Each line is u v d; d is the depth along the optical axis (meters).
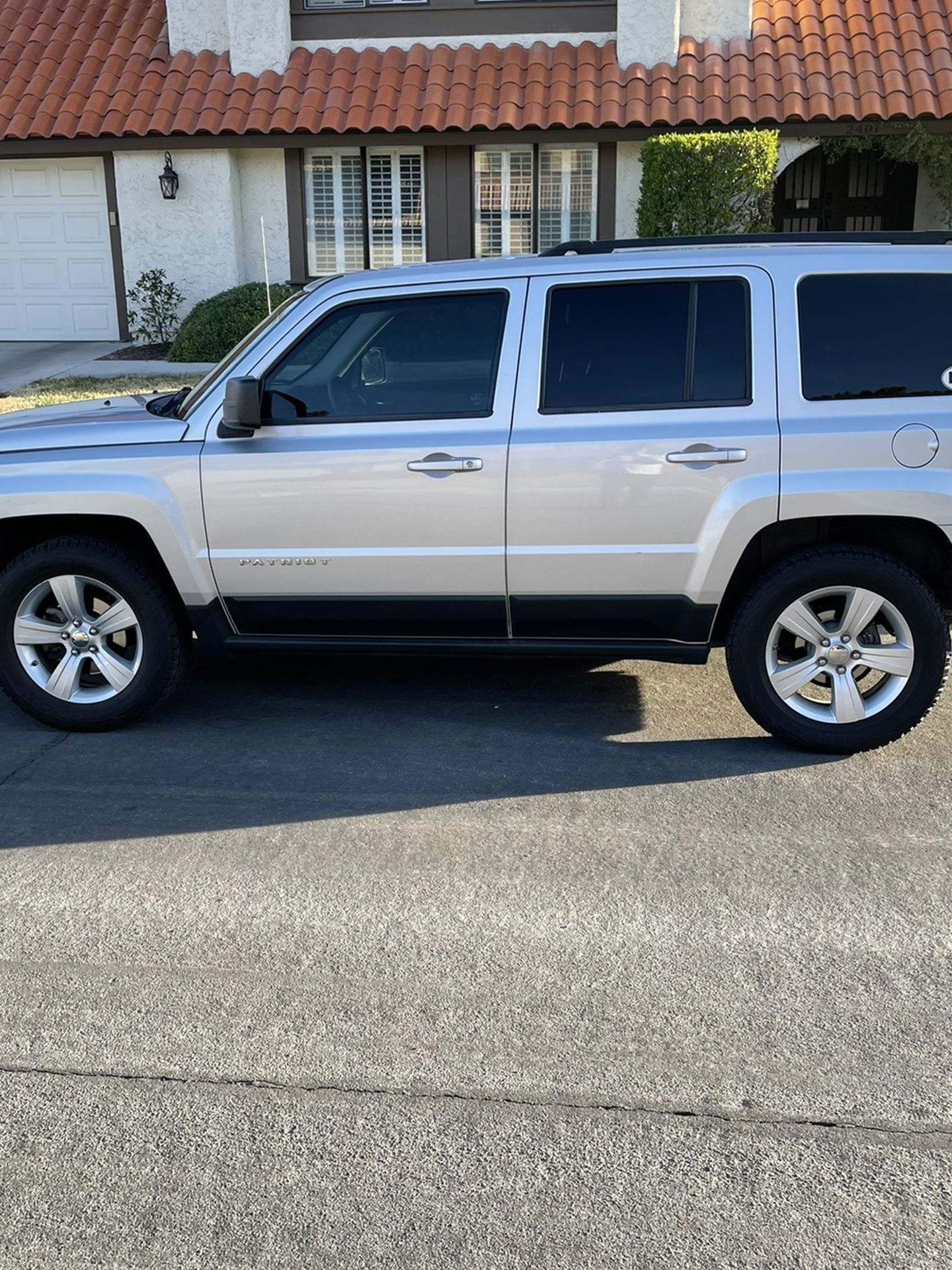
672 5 15.10
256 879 4.03
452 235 16.23
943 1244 2.53
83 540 5.15
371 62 15.92
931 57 14.88
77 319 17.06
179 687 5.93
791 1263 2.48
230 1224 2.60
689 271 4.79
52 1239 2.56
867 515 4.75
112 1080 3.06
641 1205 2.64
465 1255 2.51
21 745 5.20
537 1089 3.01
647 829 4.36
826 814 4.47
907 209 17.98
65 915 3.82
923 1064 3.09
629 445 4.75
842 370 4.74
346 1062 3.12
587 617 5.00
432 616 5.07
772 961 3.54
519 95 15.24
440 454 4.84
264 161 16.12
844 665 4.89
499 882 4.00
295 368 4.98
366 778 4.81
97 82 16.16
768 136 13.50
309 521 4.98
